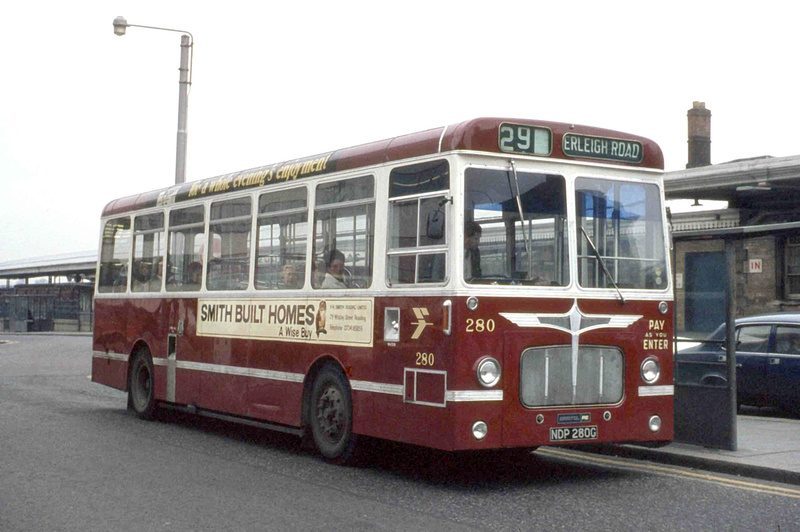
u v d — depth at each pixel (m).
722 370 10.43
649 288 9.46
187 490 8.65
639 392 9.29
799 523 7.36
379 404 9.33
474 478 9.36
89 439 11.98
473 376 8.46
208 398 12.48
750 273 23.97
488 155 8.71
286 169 11.17
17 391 18.88
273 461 10.39
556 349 8.86
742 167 21.52
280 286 11.07
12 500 8.17
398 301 9.14
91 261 64.06
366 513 7.70
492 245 8.68
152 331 14.02
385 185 9.48
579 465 10.16
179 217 13.54
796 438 11.27
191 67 21.14
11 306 69.19
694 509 7.88
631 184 9.49
